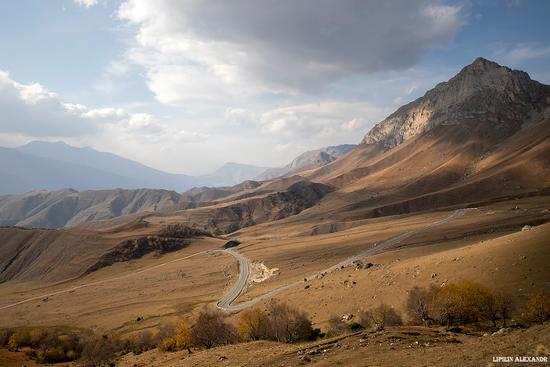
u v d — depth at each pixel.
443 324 56.66
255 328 64.50
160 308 145.50
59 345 100.12
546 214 161.25
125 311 152.00
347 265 130.62
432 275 81.06
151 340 93.38
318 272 143.12
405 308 69.25
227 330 70.25
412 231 183.50
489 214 199.50
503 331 34.72
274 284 145.75
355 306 83.31
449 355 27.39
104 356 87.25
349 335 40.94
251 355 41.19
